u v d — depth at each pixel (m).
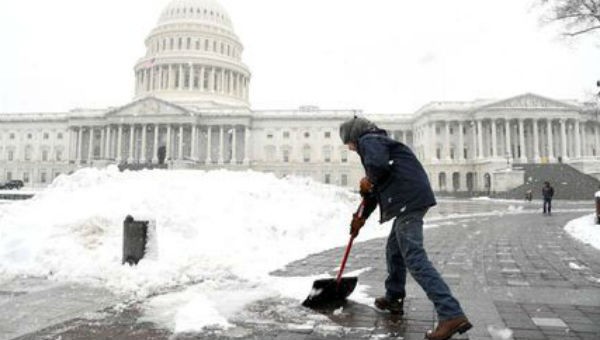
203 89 98.25
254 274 7.54
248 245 10.23
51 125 97.88
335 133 94.12
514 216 25.84
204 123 90.50
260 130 94.88
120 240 9.48
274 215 12.98
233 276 7.38
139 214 8.00
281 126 94.62
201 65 97.50
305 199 15.59
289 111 95.19
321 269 8.23
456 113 84.19
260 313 5.23
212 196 13.11
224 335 4.46
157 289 6.50
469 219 23.44
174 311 5.34
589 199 53.31
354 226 5.37
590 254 10.56
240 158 94.06
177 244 9.71
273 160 94.12
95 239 9.41
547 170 67.44
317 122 94.31
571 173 64.50
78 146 93.38
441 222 21.31
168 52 98.56
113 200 12.12
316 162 93.62
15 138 98.94
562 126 79.56
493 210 33.78
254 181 16.66
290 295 6.10
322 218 14.48
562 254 10.56
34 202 12.87
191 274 7.43
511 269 8.44
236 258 8.66
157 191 12.93
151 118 87.62
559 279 7.43
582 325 4.78
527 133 83.88
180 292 6.28
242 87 106.38
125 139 91.88
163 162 85.88
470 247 11.90
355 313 5.23
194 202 12.42
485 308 5.49
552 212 29.75
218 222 11.48
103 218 10.34
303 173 93.75
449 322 4.10
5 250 8.14
